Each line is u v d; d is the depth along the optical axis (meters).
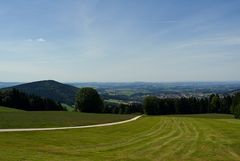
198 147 30.59
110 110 157.50
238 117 100.44
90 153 26.17
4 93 128.88
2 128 42.16
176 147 30.50
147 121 70.06
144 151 27.98
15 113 76.12
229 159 24.97
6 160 20.08
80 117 72.19
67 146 30.16
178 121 70.62
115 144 32.62
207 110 148.25
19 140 32.16
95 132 44.19
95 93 124.06
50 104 136.75
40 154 23.73
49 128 45.88
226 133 44.44
